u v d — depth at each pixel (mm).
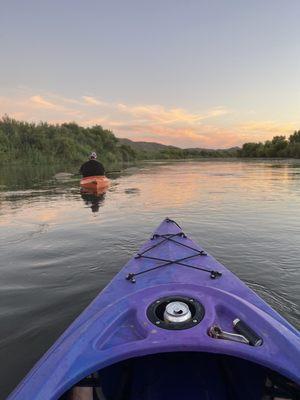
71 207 10406
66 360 2312
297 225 7668
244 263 5410
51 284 4840
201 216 8758
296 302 4184
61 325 3818
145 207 10203
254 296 3252
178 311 2658
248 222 8016
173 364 2848
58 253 6102
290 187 14516
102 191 14023
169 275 3764
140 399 2607
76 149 42719
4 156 33750
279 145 58906
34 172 25109
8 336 3617
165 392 2621
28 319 3938
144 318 2670
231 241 6539
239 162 44312
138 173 24984
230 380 2721
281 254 5793
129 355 2295
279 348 2363
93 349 2396
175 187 15266
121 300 3016
